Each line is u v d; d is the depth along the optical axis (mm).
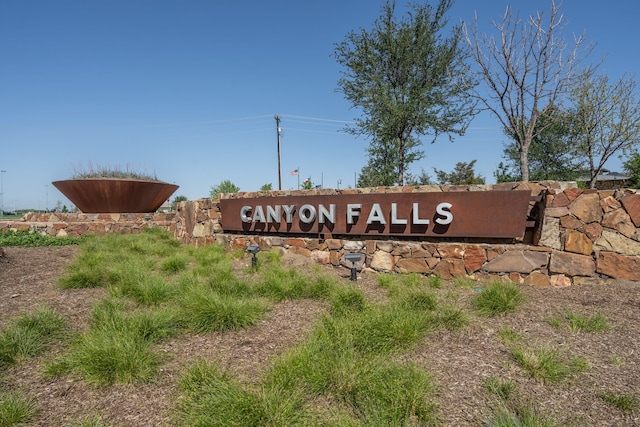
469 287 5809
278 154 32156
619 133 14953
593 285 5629
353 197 7422
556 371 2988
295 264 7516
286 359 3109
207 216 10219
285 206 8312
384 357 3271
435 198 6664
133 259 7625
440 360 3305
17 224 13914
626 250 5562
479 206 6359
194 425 2404
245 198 9094
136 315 4047
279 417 2404
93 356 3082
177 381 3006
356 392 2732
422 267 6691
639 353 3375
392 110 15070
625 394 2734
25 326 3811
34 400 2754
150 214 15086
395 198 6996
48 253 8984
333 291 5211
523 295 4996
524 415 2463
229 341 3793
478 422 2451
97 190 14453
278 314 4609
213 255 8094
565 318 4270
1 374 3121
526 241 6414
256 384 2881
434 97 15891
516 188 6453
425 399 2684
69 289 5633
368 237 7383
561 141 18250
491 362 3254
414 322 3842
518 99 13844
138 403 2729
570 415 2516
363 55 16516
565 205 5961
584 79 14805
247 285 5539
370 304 4785
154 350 3549
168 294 5066
